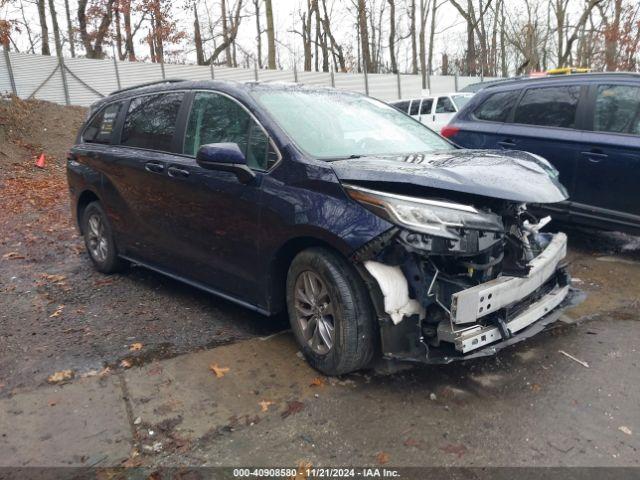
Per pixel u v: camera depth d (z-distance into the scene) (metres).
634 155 5.03
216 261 3.93
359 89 27.25
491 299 2.83
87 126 5.63
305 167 3.26
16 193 9.84
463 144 6.57
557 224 6.50
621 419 2.79
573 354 3.51
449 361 2.84
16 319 4.29
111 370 3.40
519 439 2.64
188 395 3.10
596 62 25.75
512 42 31.11
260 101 3.74
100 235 5.38
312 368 3.36
